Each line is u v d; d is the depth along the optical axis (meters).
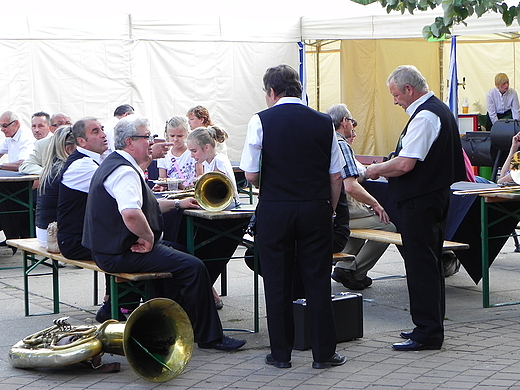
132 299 6.27
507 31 12.55
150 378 4.95
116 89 14.46
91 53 14.20
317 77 18.69
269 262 5.21
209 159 7.33
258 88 15.98
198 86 15.34
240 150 15.97
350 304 5.99
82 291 8.12
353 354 5.62
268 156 5.12
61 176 6.25
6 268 9.44
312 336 5.29
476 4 4.81
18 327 6.60
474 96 18.81
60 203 6.23
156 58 14.88
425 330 5.61
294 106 5.19
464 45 18.62
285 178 5.11
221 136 9.31
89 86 14.22
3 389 4.96
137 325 5.20
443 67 18.30
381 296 7.65
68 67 14.01
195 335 5.74
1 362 5.54
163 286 6.10
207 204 6.04
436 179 5.44
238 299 7.62
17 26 13.49
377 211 6.69
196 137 7.29
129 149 5.70
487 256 7.00
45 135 10.52
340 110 6.78
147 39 14.63
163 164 8.59
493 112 16.62
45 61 13.83
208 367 5.37
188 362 5.15
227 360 5.53
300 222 5.11
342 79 18.66
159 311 5.16
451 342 5.87
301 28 15.87
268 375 5.16
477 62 18.67
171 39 14.82
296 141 5.10
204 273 5.66
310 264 5.21
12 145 10.99
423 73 18.25
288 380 5.05
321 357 5.25
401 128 18.58
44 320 6.86
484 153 14.86
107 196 5.58
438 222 5.58
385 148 18.69
